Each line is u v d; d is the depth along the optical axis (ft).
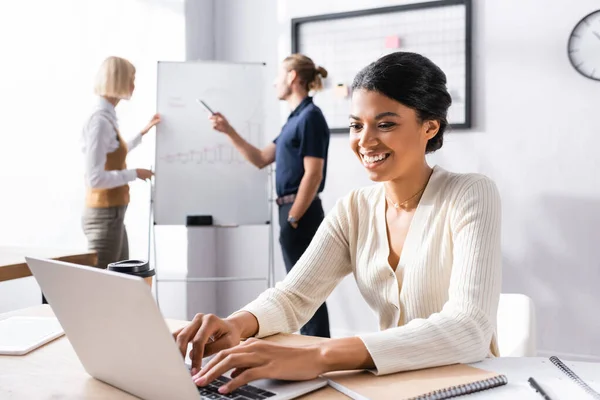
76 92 8.90
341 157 10.70
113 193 8.74
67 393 2.77
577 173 9.20
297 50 10.95
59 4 8.56
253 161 10.08
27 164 8.23
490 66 9.61
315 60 10.80
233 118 10.18
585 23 8.98
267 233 11.53
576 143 9.17
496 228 3.60
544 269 9.46
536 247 9.49
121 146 8.93
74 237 8.95
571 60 9.09
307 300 4.12
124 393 2.77
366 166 3.72
